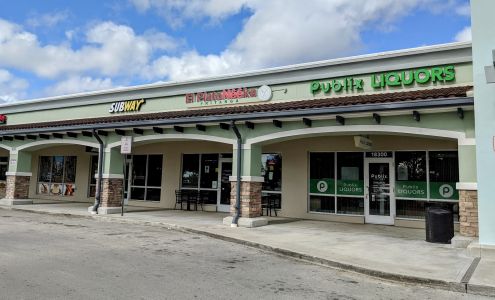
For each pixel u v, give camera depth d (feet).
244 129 44.65
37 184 77.15
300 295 20.29
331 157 50.96
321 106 38.32
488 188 29.45
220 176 58.90
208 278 22.67
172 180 62.64
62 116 71.20
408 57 43.70
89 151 63.93
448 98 32.32
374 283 23.29
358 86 46.01
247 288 21.06
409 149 46.01
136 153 66.44
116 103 65.10
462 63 41.16
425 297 20.76
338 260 27.27
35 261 24.93
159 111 61.21
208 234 38.42
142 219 47.39
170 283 21.26
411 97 34.47
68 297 18.16
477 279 22.74
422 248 31.96
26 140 61.67
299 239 35.40
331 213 50.11
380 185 47.80
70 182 73.46
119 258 26.84
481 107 30.17
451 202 43.75
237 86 54.44
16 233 35.50
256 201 44.70
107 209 52.06
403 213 46.14
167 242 34.12
